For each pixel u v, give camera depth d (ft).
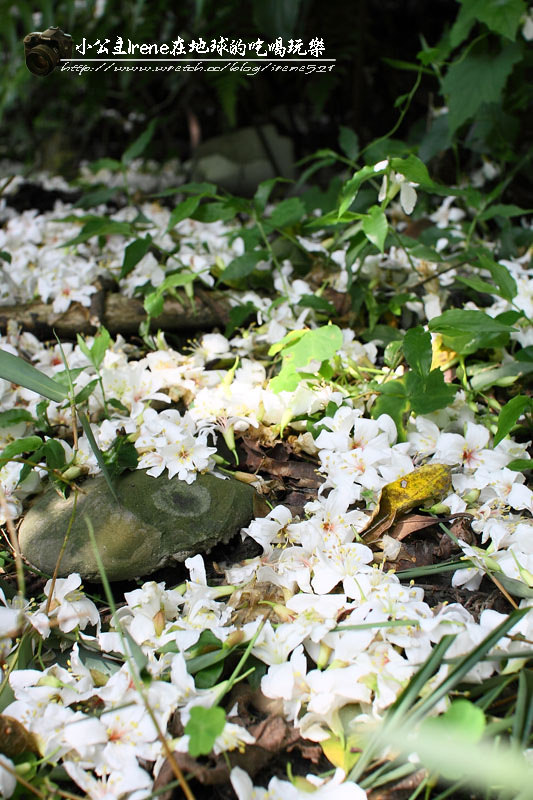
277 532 2.30
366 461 2.41
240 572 2.25
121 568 2.28
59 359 2.91
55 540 2.30
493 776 1.77
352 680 1.98
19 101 5.78
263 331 2.95
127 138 5.86
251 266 2.99
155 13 4.76
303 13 4.53
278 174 4.93
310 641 2.09
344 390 2.66
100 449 2.47
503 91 3.79
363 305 3.11
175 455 2.43
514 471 2.38
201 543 2.31
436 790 1.92
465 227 3.56
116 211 4.58
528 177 3.89
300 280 3.11
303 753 1.97
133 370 2.70
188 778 1.89
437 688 1.92
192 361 2.83
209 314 3.13
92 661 2.14
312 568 2.22
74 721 1.98
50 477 2.39
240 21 4.62
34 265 3.47
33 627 2.17
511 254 3.29
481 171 4.00
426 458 2.54
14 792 1.89
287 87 5.28
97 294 3.14
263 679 2.02
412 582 2.23
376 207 2.63
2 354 2.35
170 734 1.96
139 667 1.96
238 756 1.93
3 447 2.60
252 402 2.59
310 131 5.34
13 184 4.77
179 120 5.66
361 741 1.94
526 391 2.81
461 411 2.63
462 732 1.81
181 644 2.06
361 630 2.05
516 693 2.02
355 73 4.79
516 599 2.23
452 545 2.33
